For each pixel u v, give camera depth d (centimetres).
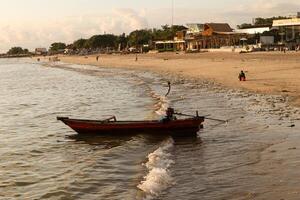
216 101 3139
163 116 2380
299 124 2103
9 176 1584
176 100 3381
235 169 1477
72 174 1560
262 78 4331
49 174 1592
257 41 11694
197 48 13062
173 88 4356
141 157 1745
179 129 2125
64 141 2202
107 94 4441
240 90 3622
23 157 1894
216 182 1352
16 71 11212
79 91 5019
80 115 3100
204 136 2078
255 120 2309
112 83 5831
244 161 1568
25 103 4122
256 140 1884
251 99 3061
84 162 1731
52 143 2170
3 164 1770
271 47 10069
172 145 1934
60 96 4603
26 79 7769
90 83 6103
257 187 1267
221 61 7600
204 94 3622
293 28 10919
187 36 13750
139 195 1263
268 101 2888
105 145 2036
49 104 3938
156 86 4828
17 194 1373
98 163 1686
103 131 2205
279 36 11506
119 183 1420
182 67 7319
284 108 2575
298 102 2742
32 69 12150
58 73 9300
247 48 9875
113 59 13188
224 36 12550
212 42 12738
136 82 5631
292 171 1385
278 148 1697
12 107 3831
